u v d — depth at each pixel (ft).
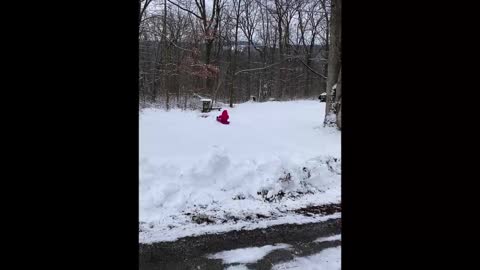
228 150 27.25
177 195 19.70
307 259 14.39
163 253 14.52
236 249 15.02
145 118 42.86
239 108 61.57
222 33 90.63
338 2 39.78
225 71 83.92
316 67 100.07
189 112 53.42
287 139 33.45
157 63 68.49
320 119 47.47
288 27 91.97
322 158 25.22
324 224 17.72
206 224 17.47
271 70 100.78
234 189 21.22
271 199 21.08
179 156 24.45
